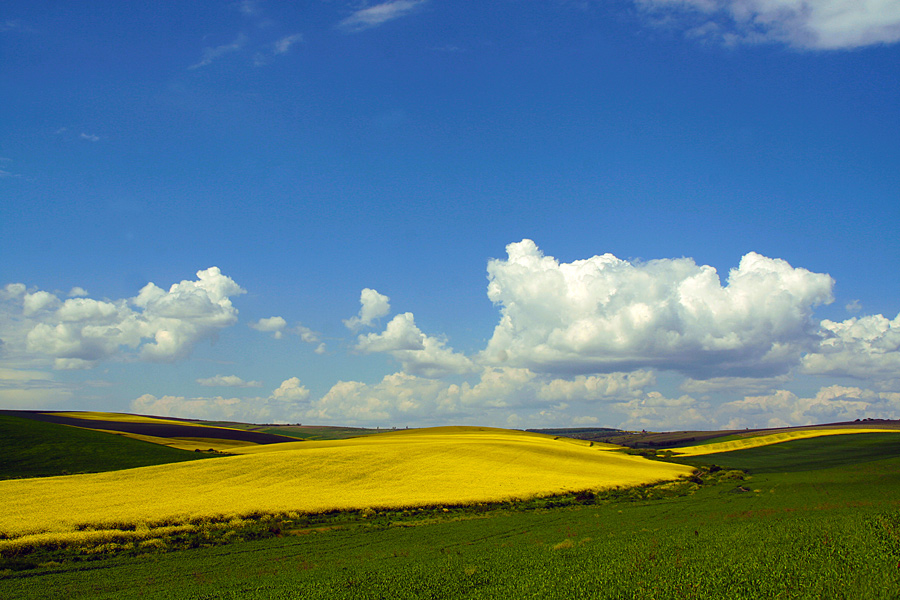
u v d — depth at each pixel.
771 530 27.00
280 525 38.88
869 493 51.31
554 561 23.14
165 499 44.88
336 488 53.56
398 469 65.38
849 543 20.86
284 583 22.84
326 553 30.95
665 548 23.67
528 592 17.80
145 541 33.12
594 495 57.22
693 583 16.81
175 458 73.75
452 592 18.97
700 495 59.53
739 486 65.38
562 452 95.50
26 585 25.03
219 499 45.53
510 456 84.56
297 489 51.97
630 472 82.69
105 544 32.09
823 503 44.72
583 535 33.03
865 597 14.22
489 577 20.78
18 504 40.56
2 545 30.25
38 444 75.19
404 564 25.89
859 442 126.44
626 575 18.69
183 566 28.30
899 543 20.47
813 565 17.91
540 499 54.44
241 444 117.69
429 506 47.34
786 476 79.50
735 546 22.80
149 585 24.77
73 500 42.94
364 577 22.27
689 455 123.00
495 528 38.25
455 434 144.00
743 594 15.54
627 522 38.81
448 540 33.94
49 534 32.56
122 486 50.31
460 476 63.84
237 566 28.19
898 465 80.31
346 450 76.00
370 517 42.88
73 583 25.33
